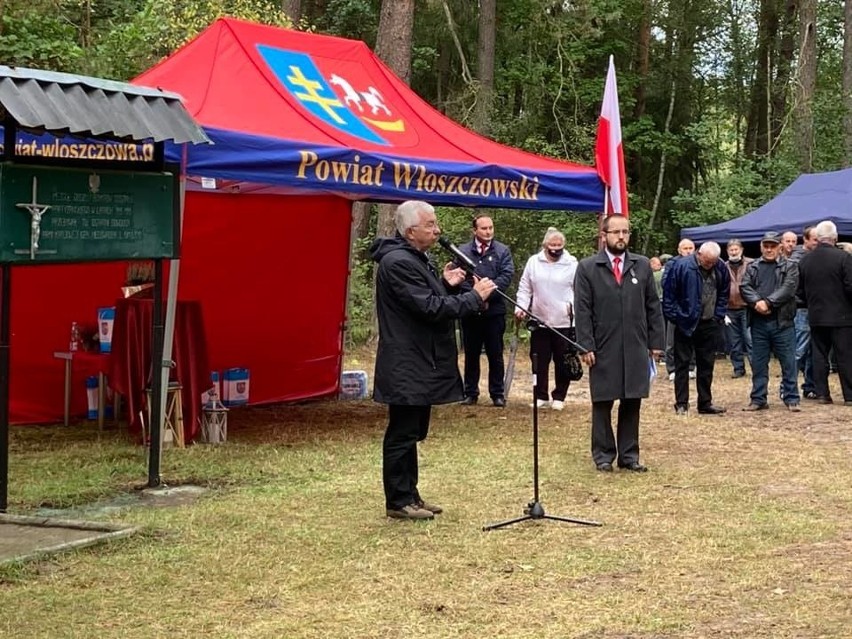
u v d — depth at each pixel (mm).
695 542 6238
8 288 6832
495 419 10953
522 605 5070
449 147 10508
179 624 4785
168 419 9109
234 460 8594
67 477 7934
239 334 11891
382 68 11438
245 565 5695
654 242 33844
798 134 27031
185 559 5801
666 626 4754
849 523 6746
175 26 16219
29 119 6160
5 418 6879
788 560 5875
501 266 11828
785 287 11750
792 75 31531
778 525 6645
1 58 13883
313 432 10180
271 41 10594
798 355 13438
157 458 7684
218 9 16562
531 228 23266
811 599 5152
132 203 7426
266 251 11938
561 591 5293
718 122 39625
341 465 8469
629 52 32219
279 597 5184
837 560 5871
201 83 9516
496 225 22844
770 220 18484
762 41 36344
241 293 11836
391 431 6664
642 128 32344
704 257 11359
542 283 11516
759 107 37312
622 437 8398
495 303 11812
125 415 10781
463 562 5785
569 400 12812
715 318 11523
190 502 7191
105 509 6980
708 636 4629
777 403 12680
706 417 11406
